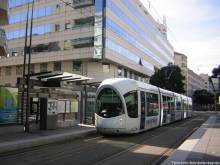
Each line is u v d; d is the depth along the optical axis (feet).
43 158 41.86
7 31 244.42
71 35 205.77
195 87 561.84
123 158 42.29
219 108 365.40
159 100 94.43
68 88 90.27
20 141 55.31
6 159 41.14
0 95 72.02
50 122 77.97
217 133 73.51
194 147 48.60
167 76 267.18
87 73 202.59
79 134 70.74
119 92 70.08
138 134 75.97
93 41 195.11
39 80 81.76
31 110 82.12
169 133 78.69
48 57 215.31
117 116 69.10
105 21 192.95
